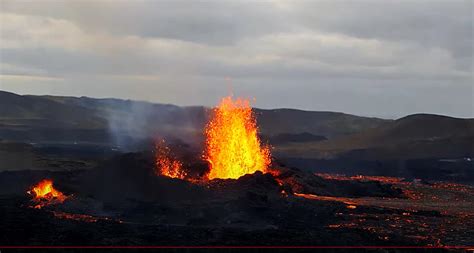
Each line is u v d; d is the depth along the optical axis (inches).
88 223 2124.8
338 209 2935.5
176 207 2596.0
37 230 1995.6
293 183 3722.9
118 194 2822.3
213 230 2110.0
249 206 2628.0
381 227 2532.0
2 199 2650.1
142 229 2090.3
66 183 3009.4
